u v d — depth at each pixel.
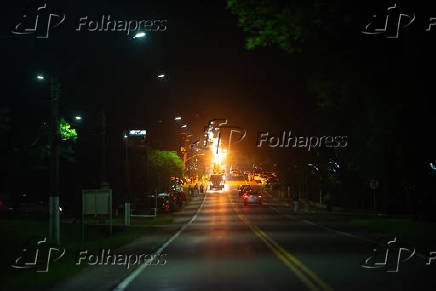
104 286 17.80
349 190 84.19
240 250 28.89
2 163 33.22
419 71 23.48
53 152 30.05
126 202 52.84
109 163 59.50
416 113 25.83
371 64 24.08
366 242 33.28
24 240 27.88
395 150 36.22
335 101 27.16
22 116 34.91
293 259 24.52
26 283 18.28
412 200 67.06
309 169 83.94
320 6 22.83
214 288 17.02
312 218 63.88
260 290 16.56
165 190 88.19
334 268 21.45
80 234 40.44
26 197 61.03
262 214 72.94
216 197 123.69
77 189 53.16
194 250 29.30
